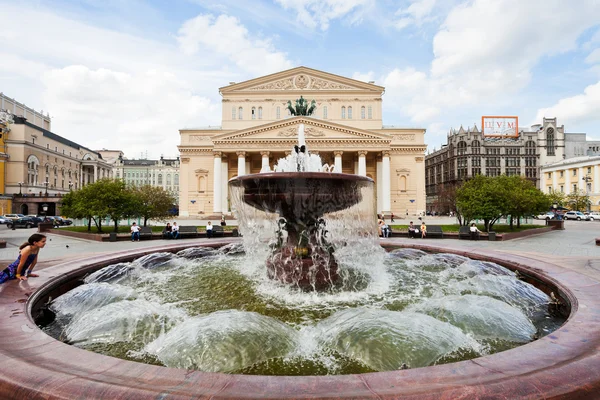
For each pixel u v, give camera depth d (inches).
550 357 87.8
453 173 3085.6
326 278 221.6
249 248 316.5
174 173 3609.7
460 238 644.7
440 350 112.9
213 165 1790.1
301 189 210.2
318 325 146.9
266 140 1624.0
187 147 1782.7
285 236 251.3
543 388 73.0
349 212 282.7
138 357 119.0
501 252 296.5
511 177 958.4
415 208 1772.9
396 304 186.4
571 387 73.7
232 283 239.0
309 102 1788.9
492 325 137.8
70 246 545.3
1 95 2368.4
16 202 1907.0
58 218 1387.8
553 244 544.1
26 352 93.4
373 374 80.5
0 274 184.7
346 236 291.6
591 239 637.3
